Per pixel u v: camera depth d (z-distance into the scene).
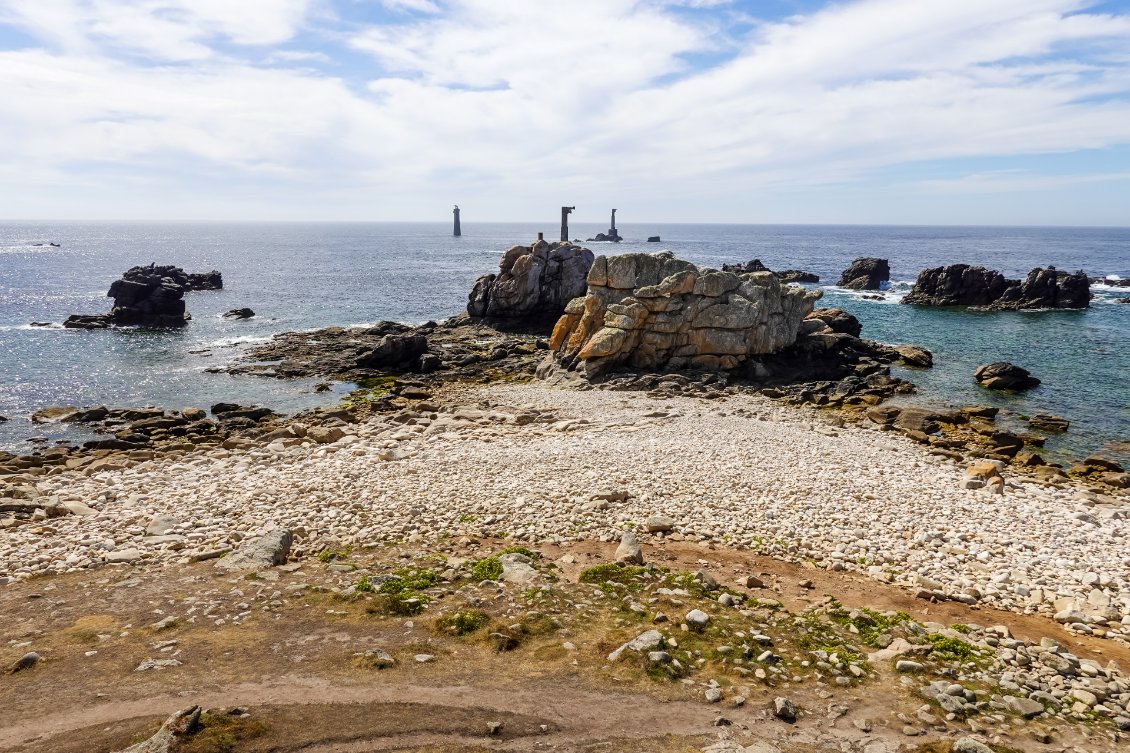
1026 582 17.67
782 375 46.06
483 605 14.77
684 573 16.88
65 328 65.94
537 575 16.25
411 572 16.41
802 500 22.52
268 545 17.50
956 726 11.11
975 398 42.66
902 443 32.50
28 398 42.09
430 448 28.69
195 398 42.66
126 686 11.37
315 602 14.72
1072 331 67.50
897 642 13.78
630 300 46.53
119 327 66.62
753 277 47.56
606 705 11.28
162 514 20.44
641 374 45.09
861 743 10.55
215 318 73.75
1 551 17.56
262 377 47.91
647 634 13.30
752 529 20.22
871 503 22.59
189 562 17.14
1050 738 10.87
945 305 87.31
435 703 11.14
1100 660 14.01
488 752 9.97
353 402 41.69
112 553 17.48
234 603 14.59
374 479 23.80
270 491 22.55
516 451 27.52
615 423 33.62
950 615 15.82
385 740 10.13
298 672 11.92
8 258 164.75
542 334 64.06
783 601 15.88
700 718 11.05
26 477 25.22
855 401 40.94
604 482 23.42
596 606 14.95
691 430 31.86
